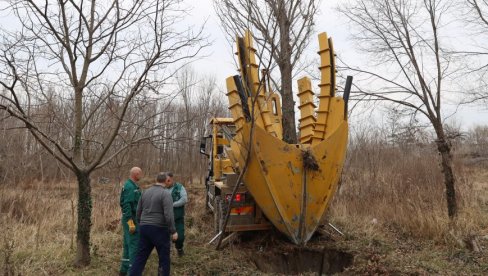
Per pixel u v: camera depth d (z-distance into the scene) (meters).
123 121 6.00
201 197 15.25
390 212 9.15
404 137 9.81
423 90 8.16
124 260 5.98
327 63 6.90
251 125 5.88
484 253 6.79
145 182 18.72
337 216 9.49
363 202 10.23
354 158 14.50
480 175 19.42
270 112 7.38
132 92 5.53
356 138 15.48
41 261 6.43
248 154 6.04
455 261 6.46
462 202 9.80
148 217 5.52
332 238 7.65
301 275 6.51
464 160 24.28
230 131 9.21
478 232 7.94
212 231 8.87
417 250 7.13
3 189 9.70
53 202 10.32
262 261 6.72
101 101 6.09
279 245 7.07
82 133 6.50
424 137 10.71
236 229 7.21
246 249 7.14
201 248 7.39
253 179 6.34
